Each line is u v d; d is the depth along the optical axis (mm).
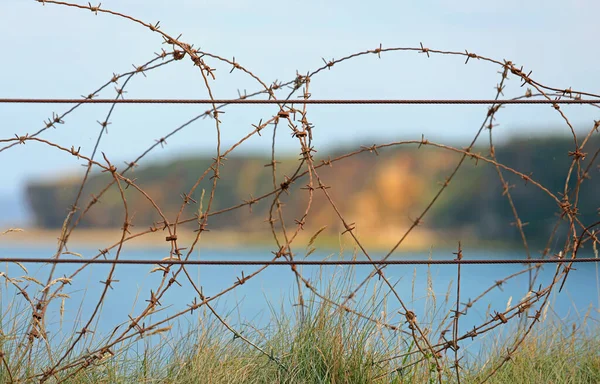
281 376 5605
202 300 5203
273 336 5949
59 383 5035
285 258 5512
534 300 5586
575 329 6742
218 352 5746
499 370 6148
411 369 5773
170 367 5547
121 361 5512
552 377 6199
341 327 5777
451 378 5699
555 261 5047
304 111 5520
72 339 5559
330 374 5609
